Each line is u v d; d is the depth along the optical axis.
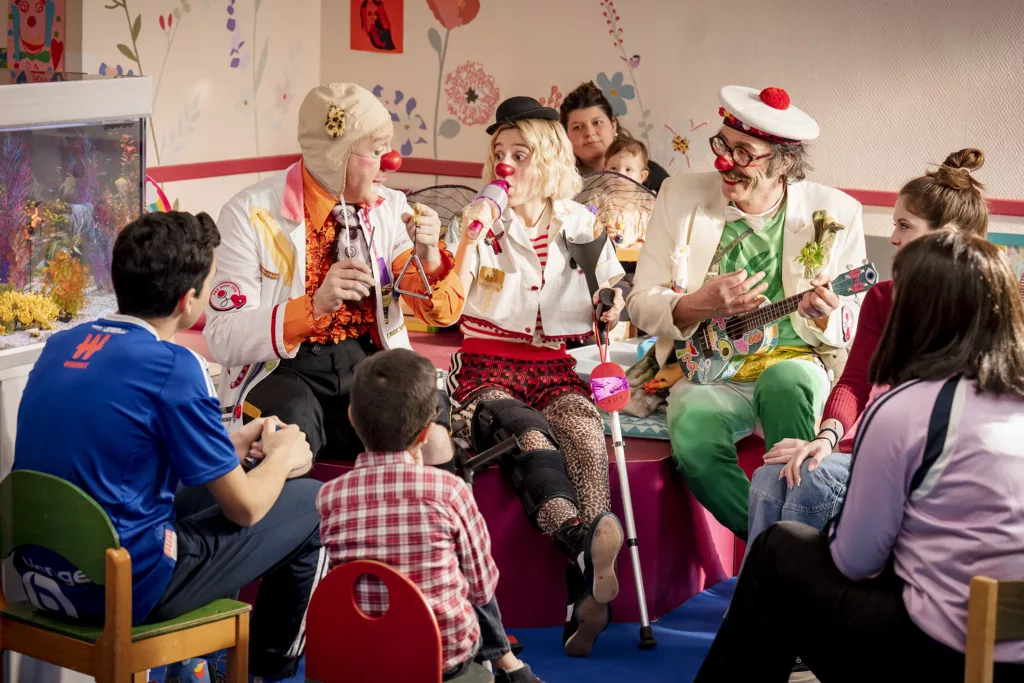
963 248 2.00
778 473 2.79
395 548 2.07
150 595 2.10
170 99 5.05
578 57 5.25
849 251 3.34
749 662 2.25
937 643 1.95
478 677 2.13
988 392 1.95
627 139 4.62
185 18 5.08
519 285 3.20
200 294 2.20
